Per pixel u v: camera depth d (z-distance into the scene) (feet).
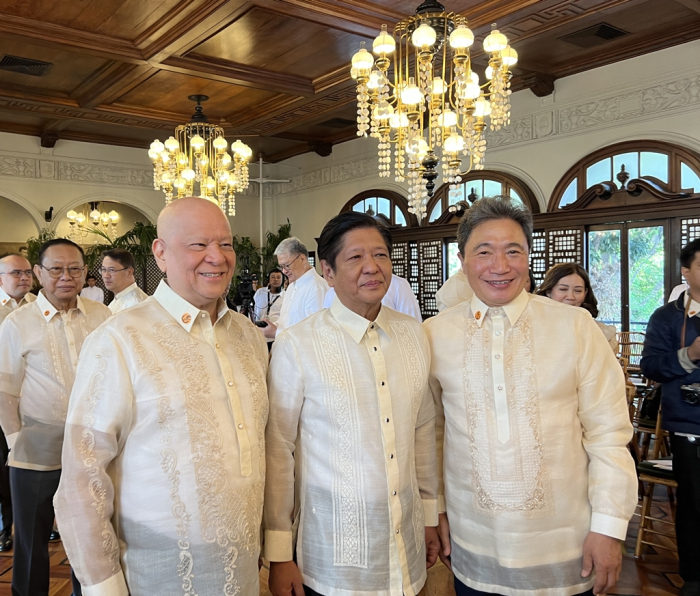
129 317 5.14
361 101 14.65
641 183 23.31
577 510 5.41
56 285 8.86
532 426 5.37
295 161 42.11
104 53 20.75
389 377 5.55
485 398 5.57
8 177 34.27
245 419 5.24
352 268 5.41
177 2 17.87
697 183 22.20
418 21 14.34
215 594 4.87
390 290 14.10
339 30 19.67
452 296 11.75
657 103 23.40
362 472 5.32
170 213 5.30
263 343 6.12
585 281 11.30
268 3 17.43
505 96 15.19
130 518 4.90
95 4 17.93
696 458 8.60
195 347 5.17
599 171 25.32
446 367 5.90
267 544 5.64
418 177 16.43
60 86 26.40
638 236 23.94
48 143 35.04
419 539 5.66
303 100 26.81
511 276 5.46
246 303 21.40
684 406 8.67
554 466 5.35
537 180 27.58
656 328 9.14
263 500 5.40
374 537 5.27
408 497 5.54
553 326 5.60
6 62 23.47
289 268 15.23
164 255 5.34
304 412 5.65
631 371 21.36
